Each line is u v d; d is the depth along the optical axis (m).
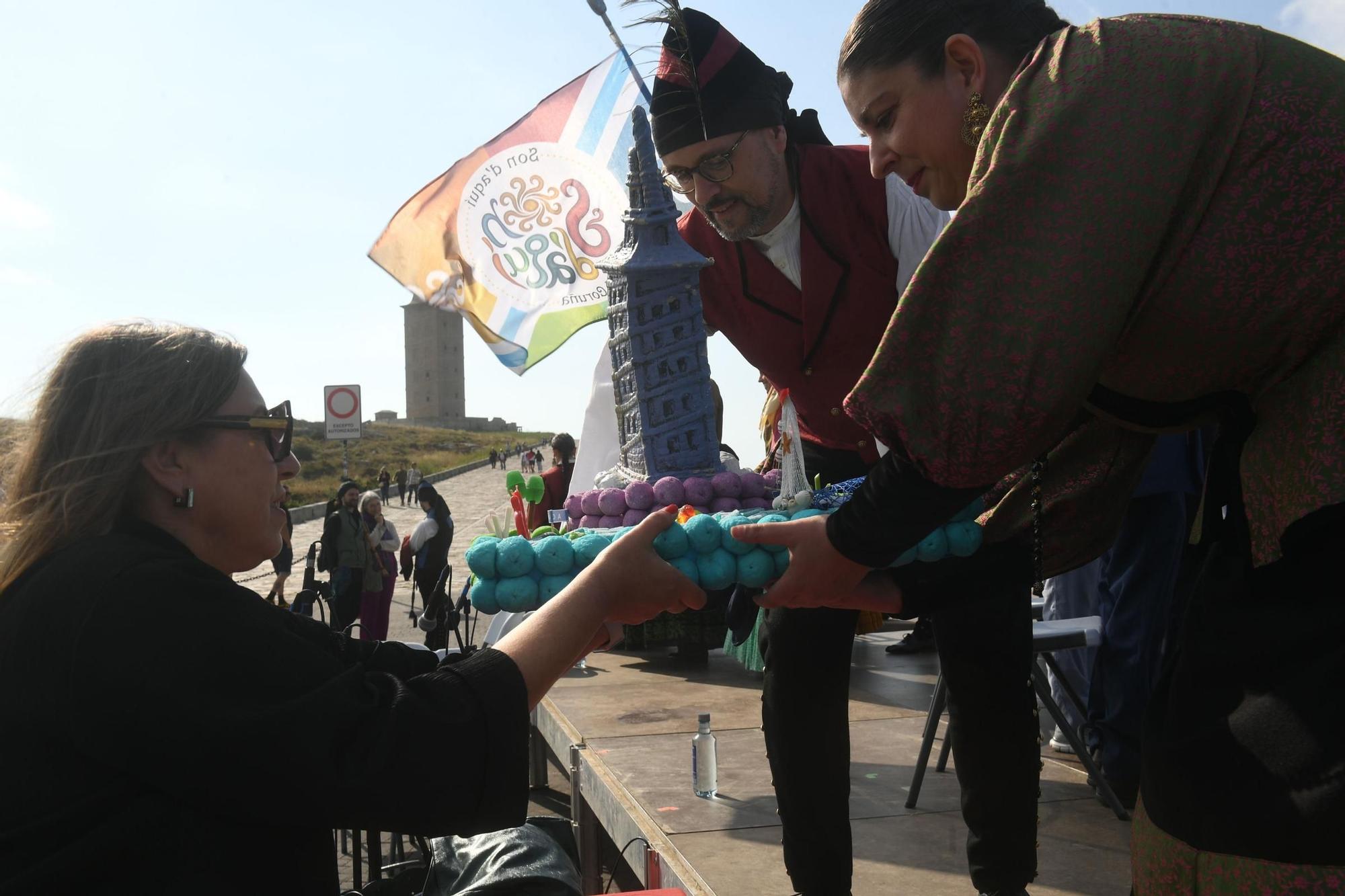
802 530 1.48
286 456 1.37
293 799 1.10
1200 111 1.12
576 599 1.41
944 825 3.14
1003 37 1.38
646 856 3.03
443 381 104.31
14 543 1.26
